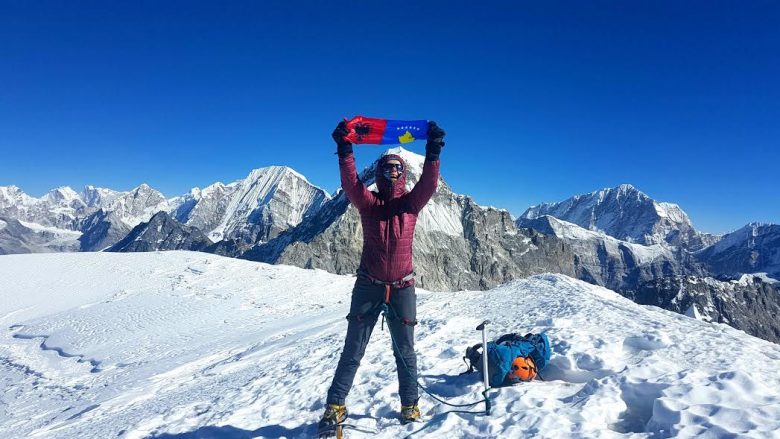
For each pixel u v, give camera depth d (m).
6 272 50.25
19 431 12.91
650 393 4.97
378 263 5.07
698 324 10.16
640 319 11.00
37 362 26.53
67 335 30.98
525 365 6.43
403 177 5.24
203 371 16.17
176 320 32.81
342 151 4.95
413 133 5.01
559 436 4.44
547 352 6.81
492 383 6.41
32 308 39.84
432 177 4.95
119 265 52.22
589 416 4.77
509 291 21.36
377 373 8.48
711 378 4.93
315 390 7.88
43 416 15.18
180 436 6.52
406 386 5.50
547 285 21.25
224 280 44.84
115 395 15.27
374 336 12.85
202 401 9.12
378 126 5.01
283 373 10.40
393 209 5.11
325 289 41.50
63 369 24.67
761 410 4.06
